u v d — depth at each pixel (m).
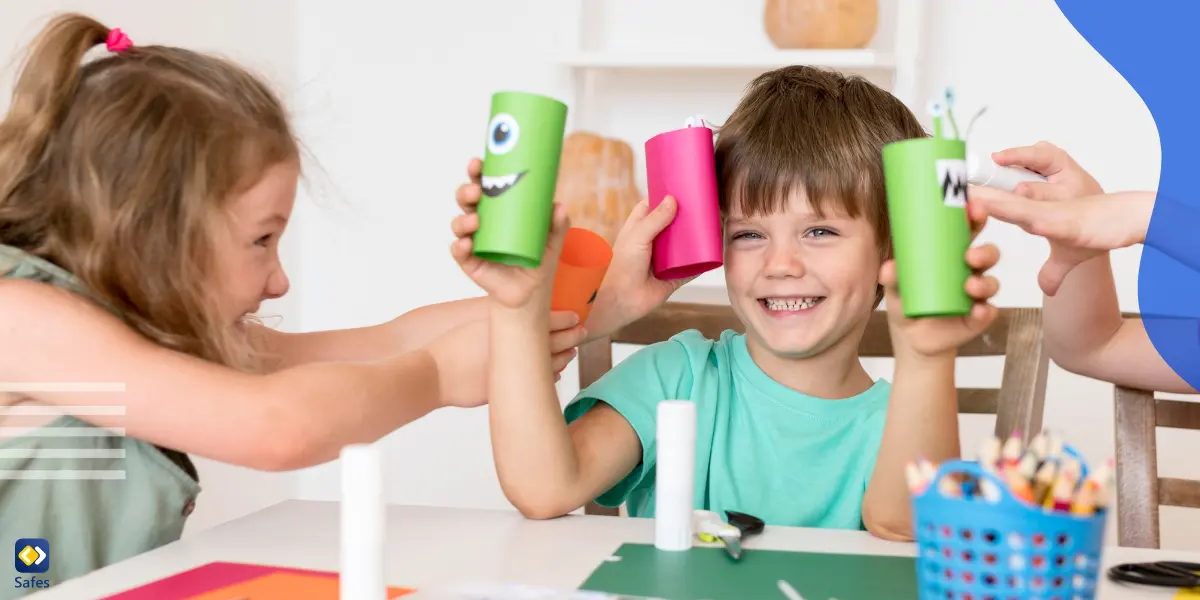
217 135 1.00
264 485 2.48
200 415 0.89
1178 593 0.77
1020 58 2.38
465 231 0.87
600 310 1.13
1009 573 0.63
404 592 0.75
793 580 0.79
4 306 0.91
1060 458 0.68
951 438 0.94
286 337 1.29
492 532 0.93
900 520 0.92
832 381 1.21
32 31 1.74
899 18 2.29
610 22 2.55
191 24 2.23
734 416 1.21
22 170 1.00
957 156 0.81
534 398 0.98
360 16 2.67
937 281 0.81
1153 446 1.24
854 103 1.18
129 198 0.98
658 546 0.88
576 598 0.73
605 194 2.31
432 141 2.67
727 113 2.47
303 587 0.77
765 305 1.17
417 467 2.72
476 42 2.62
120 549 1.00
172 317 1.00
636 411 1.13
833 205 1.12
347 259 2.72
